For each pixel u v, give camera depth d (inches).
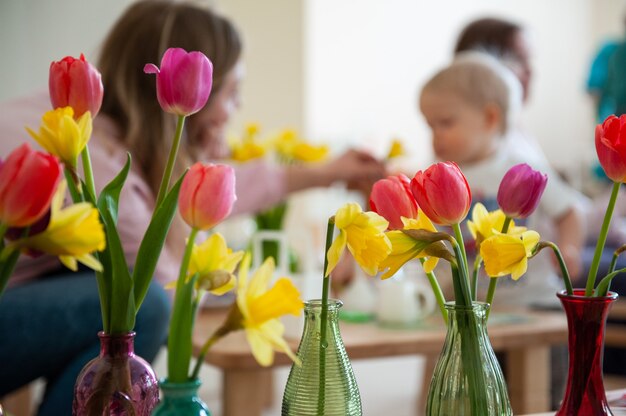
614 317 110.7
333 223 26.0
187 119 61.5
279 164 86.3
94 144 56.2
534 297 81.1
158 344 50.3
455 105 81.0
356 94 181.8
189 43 60.0
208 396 104.0
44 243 21.2
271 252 76.9
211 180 24.4
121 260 25.4
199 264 26.3
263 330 24.4
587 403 27.5
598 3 216.1
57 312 48.5
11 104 58.0
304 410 27.2
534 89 206.2
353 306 68.1
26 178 20.1
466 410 26.5
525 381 58.7
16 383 51.2
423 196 26.0
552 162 209.9
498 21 104.9
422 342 54.1
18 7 127.4
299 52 154.9
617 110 162.2
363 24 182.4
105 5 130.8
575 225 84.6
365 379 120.6
